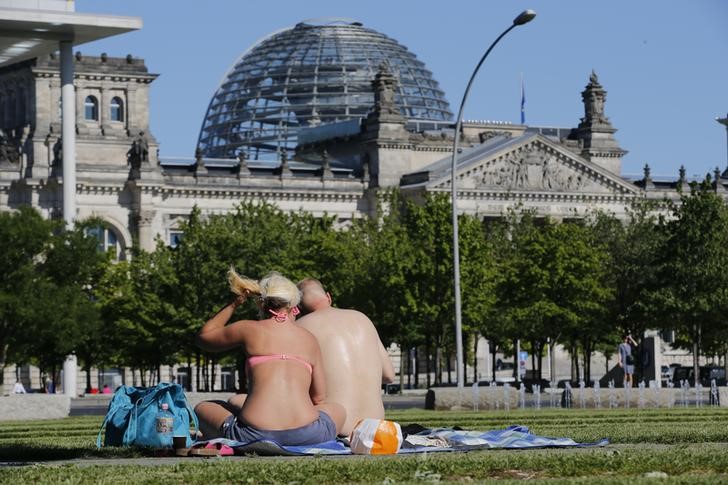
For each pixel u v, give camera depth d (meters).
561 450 33.25
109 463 31.66
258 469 27.81
